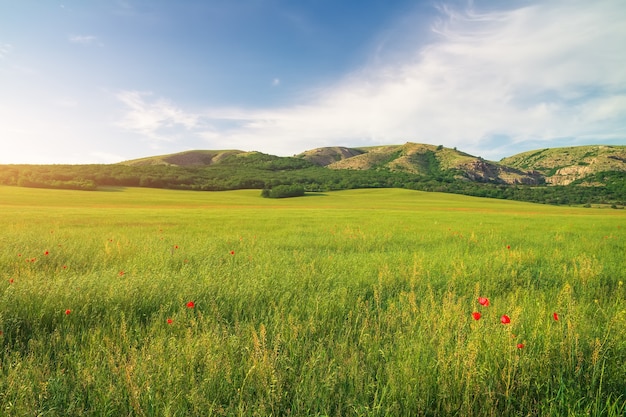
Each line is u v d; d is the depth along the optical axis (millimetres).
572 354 3355
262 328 3596
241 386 2992
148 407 2740
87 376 3047
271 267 7727
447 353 3381
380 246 12930
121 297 5121
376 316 4824
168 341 3773
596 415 2666
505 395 2859
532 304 5203
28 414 2586
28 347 3746
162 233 17656
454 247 12531
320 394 2846
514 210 76375
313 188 162750
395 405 2711
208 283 5945
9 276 6672
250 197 121875
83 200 81250
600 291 6387
